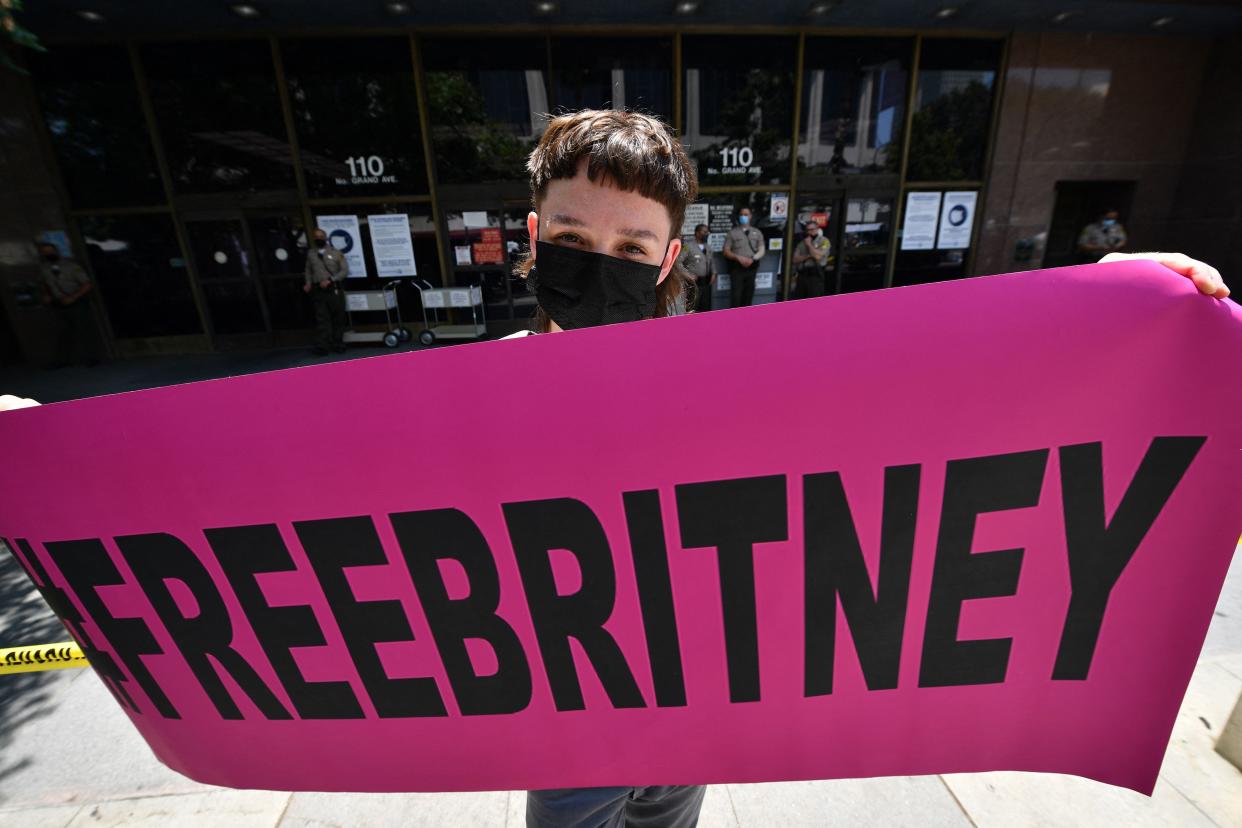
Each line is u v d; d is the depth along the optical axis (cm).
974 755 96
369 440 84
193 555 93
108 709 231
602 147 86
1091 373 79
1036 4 716
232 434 86
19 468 89
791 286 878
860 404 81
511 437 83
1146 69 844
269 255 809
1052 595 87
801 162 830
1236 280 866
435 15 698
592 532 87
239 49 731
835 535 86
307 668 98
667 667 93
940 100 826
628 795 104
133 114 743
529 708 97
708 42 768
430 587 91
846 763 97
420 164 789
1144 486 82
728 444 83
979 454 82
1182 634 86
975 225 882
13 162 735
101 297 797
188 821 182
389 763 103
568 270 94
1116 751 93
